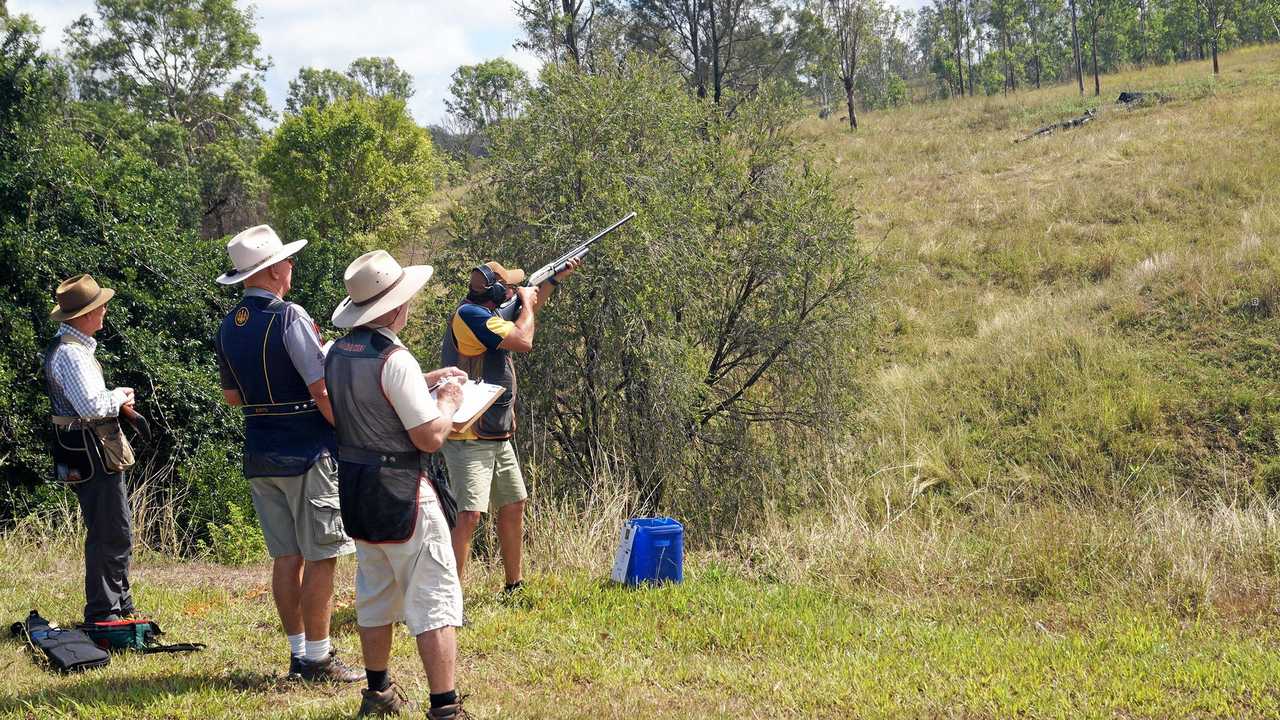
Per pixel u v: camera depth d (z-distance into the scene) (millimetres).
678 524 6309
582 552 6590
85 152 12992
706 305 10570
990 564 6598
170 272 12273
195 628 5148
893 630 5414
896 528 7891
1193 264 14453
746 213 11273
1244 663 4629
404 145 30906
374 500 3381
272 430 4043
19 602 5473
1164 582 6074
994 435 12031
